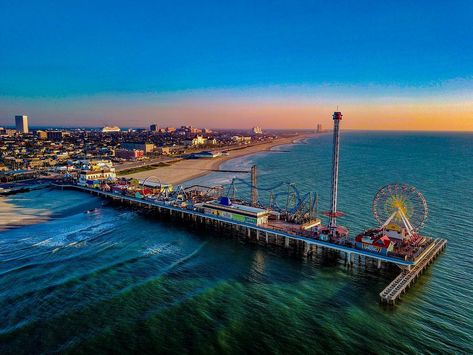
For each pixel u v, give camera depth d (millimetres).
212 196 158875
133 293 78500
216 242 114062
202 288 81500
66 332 64438
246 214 117438
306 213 124750
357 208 147375
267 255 103000
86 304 73812
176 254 102938
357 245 94000
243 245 111375
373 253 89938
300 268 93688
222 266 94688
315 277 88250
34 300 75375
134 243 112125
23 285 82000
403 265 86000
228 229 127625
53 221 137375
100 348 60250
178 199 154875
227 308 73188
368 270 91938
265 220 118500
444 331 65500
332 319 69562
